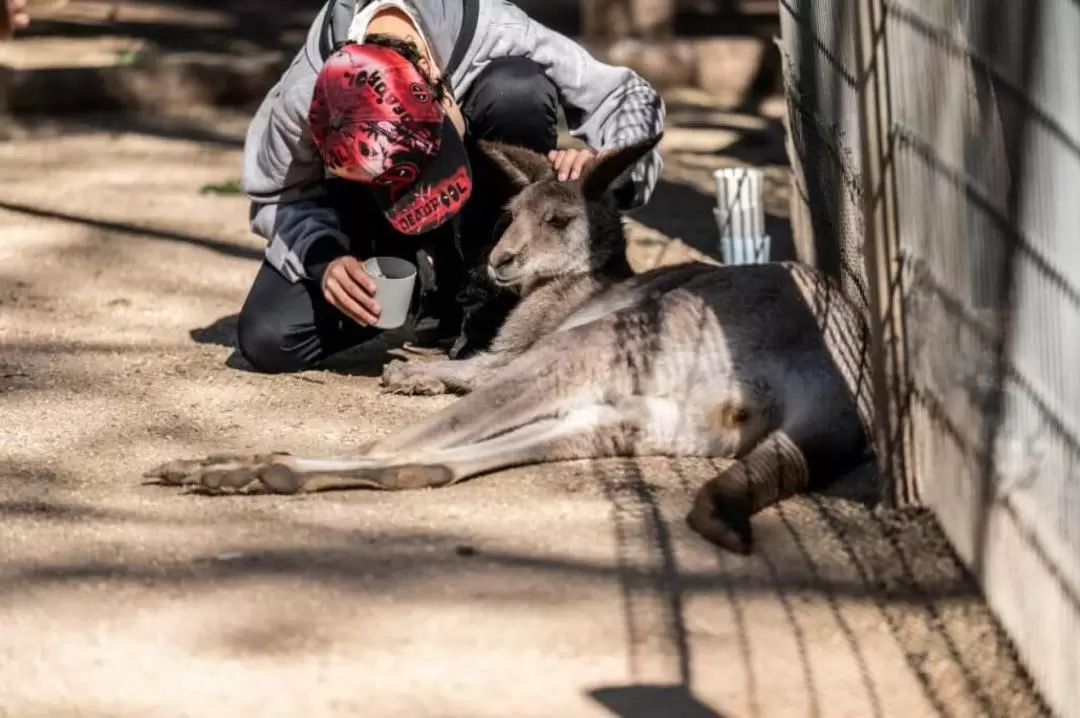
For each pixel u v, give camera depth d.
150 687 6.33
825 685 6.39
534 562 7.41
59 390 10.08
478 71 10.62
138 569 7.33
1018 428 6.32
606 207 10.40
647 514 7.97
